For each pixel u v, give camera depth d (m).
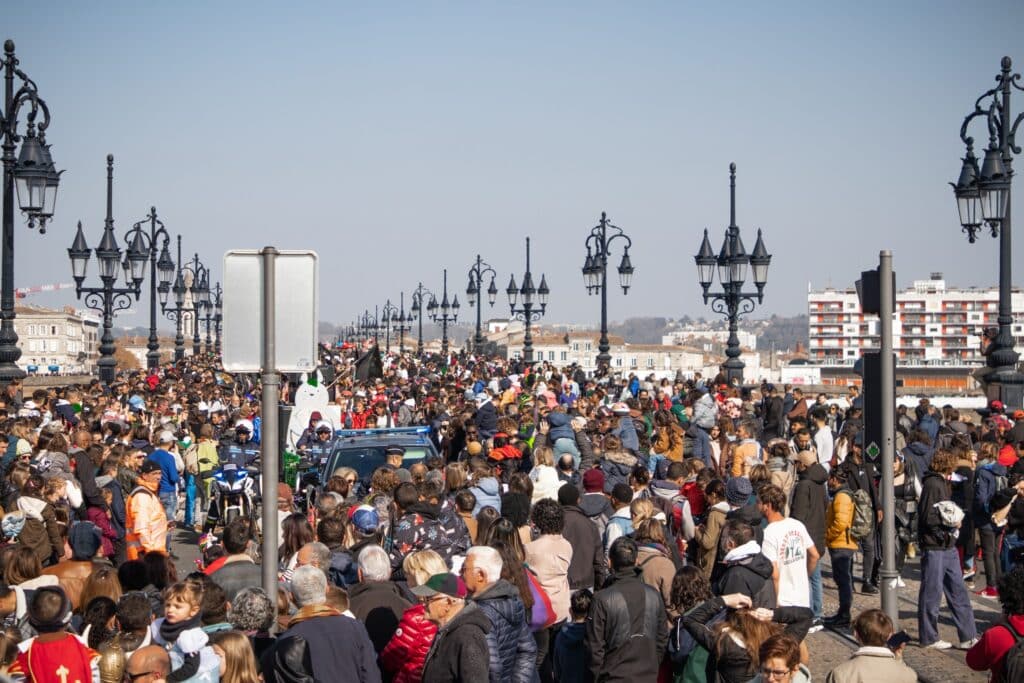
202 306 89.81
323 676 8.98
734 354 38.38
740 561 10.92
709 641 9.74
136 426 25.88
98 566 11.46
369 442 21.02
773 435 30.70
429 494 12.98
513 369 61.09
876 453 12.26
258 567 11.23
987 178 23.48
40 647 9.59
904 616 16.28
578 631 10.99
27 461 16.08
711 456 24.59
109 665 9.38
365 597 10.53
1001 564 15.95
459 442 25.67
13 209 25.58
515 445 23.02
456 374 59.00
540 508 12.45
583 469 22.22
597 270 48.94
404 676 9.77
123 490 18.95
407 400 40.78
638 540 11.98
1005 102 23.59
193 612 9.47
